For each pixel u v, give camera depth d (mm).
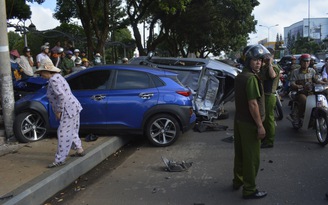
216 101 10297
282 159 6402
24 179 4992
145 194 4965
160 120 7516
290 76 8547
